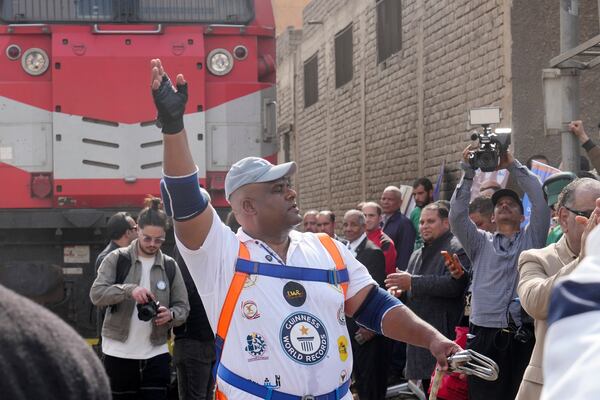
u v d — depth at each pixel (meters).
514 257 6.88
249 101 10.74
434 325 8.22
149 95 10.52
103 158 10.47
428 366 8.54
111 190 10.45
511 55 12.31
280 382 3.88
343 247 4.21
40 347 1.64
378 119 18.95
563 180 6.92
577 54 7.88
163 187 3.96
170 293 7.54
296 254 4.04
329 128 23.11
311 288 3.98
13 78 10.49
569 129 8.25
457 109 14.45
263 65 10.83
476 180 10.56
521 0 12.28
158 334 7.39
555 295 1.65
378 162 19.03
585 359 1.54
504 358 6.76
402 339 4.15
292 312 3.92
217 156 10.67
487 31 13.11
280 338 3.89
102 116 10.47
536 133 12.12
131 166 10.48
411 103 16.78
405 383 10.18
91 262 10.36
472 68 13.74
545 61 12.16
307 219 10.65
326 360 3.93
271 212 4.04
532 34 12.24
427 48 15.83
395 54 17.64
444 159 15.09
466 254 7.59
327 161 23.38
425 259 8.55
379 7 18.72
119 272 7.41
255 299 3.92
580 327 1.58
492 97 12.95
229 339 3.94
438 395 7.15
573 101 8.27
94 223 10.23
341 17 21.78
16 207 10.40
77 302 10.30
